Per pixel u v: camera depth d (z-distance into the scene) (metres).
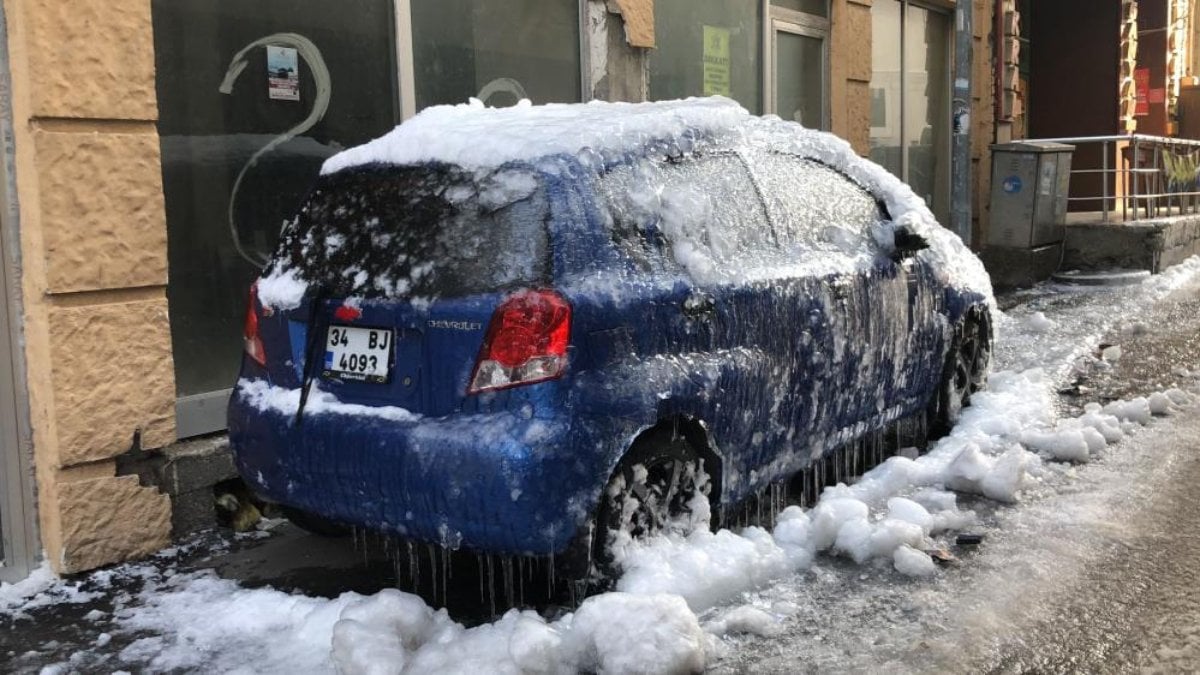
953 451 5.80
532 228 3.83
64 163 4.57
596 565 3.84
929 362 5.94
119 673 3.74
